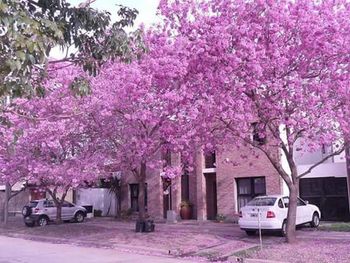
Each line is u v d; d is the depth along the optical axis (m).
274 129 15.64
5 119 10.45
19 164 23.98
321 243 15.45
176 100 15.09
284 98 14.06
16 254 16.84
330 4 14.16
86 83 9.29
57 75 17.64
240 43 13.65
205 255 15.44
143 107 17.61
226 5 14.31
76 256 16.08
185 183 29.70
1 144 21.81
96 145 21.05
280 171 15.86
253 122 15.48
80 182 22.27
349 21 13.97
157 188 30.25
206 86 14.57
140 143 18.08
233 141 16.69
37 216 29.03
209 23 14.38
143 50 9.84
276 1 14.05
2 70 7.21
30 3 8.39
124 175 32.66
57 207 28.19
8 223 31.52
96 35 9.12
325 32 13.73
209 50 13.92
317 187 24.23
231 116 14.39
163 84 15.91
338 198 23.56
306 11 13.92
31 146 22.91
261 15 14.16
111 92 18.14
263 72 13.99
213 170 27.44
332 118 14.09
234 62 13.61
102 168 20.98
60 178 21.42
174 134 16.92
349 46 13.70
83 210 31.64
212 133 16.30
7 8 6.45
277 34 14.26
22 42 6.69
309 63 14.15
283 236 18.81
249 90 14.17
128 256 15.95
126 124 18.91
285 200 19.36
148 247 17.67
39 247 19.20
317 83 14.04
